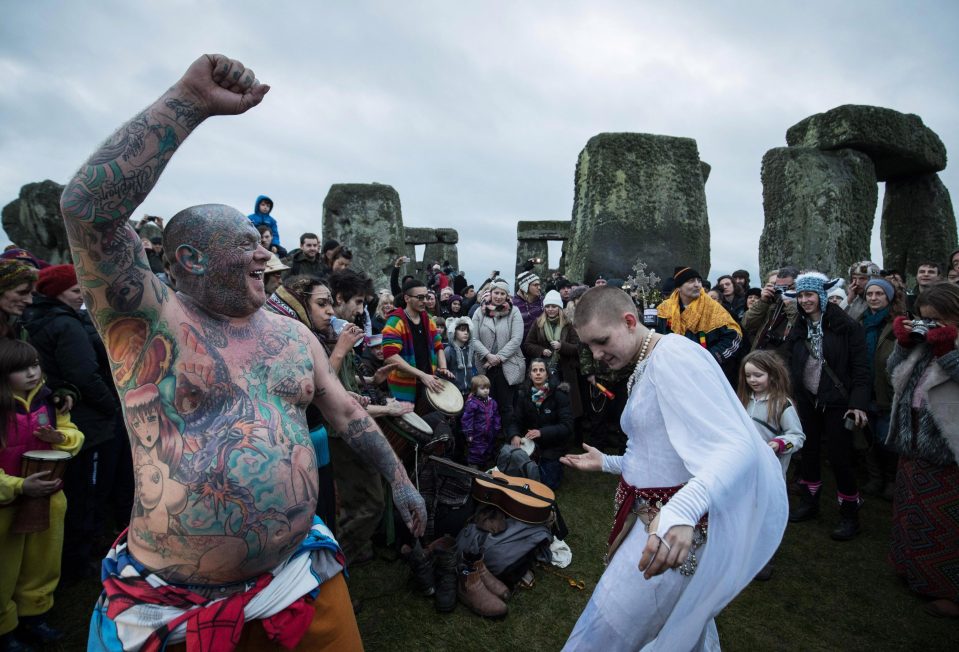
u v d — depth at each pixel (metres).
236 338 1.53
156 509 1.36
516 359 5.66
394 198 9.54
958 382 2.88
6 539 2.35
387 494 3.12
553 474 4.61
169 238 1.48
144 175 1.29
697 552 1.72
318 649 1.62
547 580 3.30
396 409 3.09
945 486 3.01
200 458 1.36
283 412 1.54
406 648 2.67
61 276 3.05
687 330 4.77
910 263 9.59
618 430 5.73
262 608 1.46
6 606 2.38
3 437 2.32
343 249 5.38
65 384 2.88
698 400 1.69
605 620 1.82
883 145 8.23
